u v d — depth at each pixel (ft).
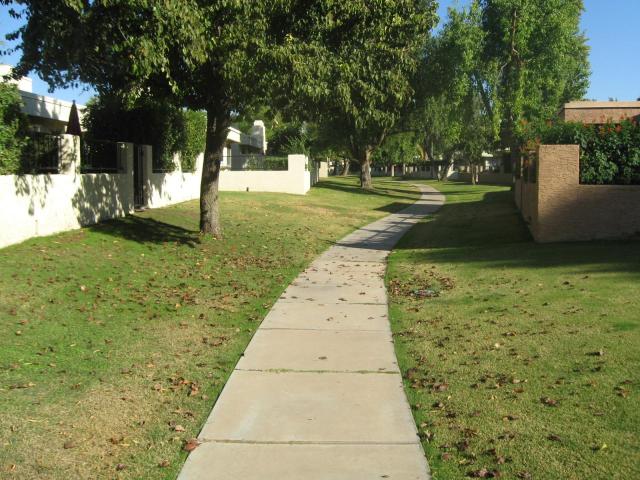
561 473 13.62
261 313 29.99
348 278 39.96
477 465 14.28
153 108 61.31
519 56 117.91
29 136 39.91
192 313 29.25
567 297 28.68
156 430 16.40
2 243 34.96
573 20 119.03
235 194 90.48
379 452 15.19
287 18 41.52
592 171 46.34
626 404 16.70
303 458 14.92
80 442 15.51
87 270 33.99
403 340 25.02
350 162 309.22
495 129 121.70
